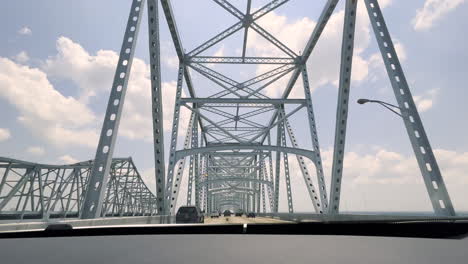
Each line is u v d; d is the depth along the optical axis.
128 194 75.06
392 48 16.52
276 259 3.05
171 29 30.78
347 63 20.06
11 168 37.53
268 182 55.22
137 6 16.00
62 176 46.16
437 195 13.39
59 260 2.95
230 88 35.47
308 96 33.62
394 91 15.96
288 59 35.16
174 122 32.00
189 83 41.50
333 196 20.41
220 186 92.38
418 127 14.62
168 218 20.22
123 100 14.30
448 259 2.97
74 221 8.70
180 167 30.98
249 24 30.72
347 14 19.91
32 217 37.75
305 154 30.38
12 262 2.82
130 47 15.05
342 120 20.50
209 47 33.81
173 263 2.85
